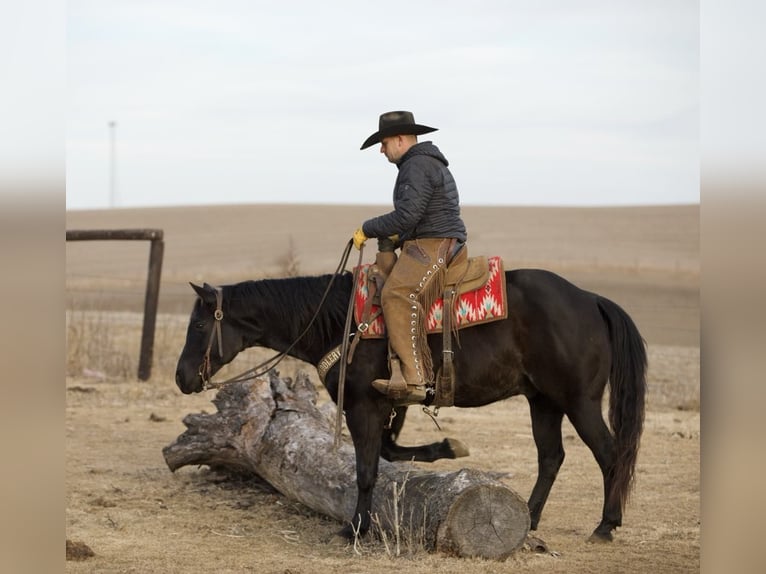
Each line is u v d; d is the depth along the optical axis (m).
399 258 9.93
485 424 18.69
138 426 17.69
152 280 22.91
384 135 10.19
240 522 10.92
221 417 12.62
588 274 65.12
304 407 12.60
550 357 9.89
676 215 123.19
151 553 9.38
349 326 9.87
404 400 9.79
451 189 10.15
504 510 9.18
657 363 27.12
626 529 10.74
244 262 82.56
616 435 10.04
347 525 10.09
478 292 9.96
